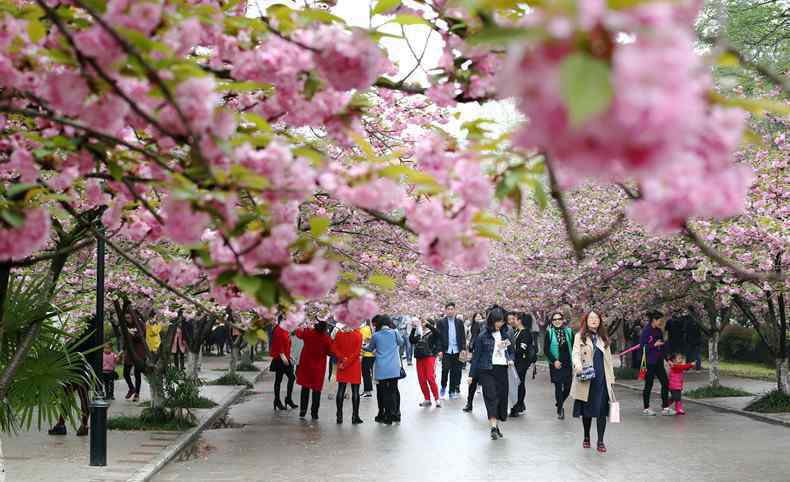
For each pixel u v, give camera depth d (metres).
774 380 27.52
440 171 3.31
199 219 3.16
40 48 3.27
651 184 1.69
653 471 11.31
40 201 4.36
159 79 2.67
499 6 2.72
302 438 14.89
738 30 13.73
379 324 17.19
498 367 15.15
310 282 3.32
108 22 2.75
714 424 16.47
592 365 13.11
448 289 31.77
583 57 1.41
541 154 2.64
